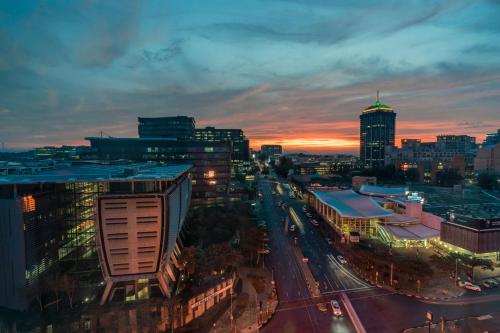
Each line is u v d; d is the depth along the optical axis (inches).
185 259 3622.0
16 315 2837.1
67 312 2898.6
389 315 2925.7
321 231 5816.9
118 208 2901.1
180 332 2751.0
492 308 3014.3
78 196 3481.8
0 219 2866.6
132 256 2984.7
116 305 3004.4
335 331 2704.2
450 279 3614.7
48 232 3218.5
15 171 3941.9
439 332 2637.8
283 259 4392.2
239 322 2874.0
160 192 3230.8
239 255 3688.5
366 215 5032.0
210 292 3154.5
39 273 3056.1
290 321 2869.1
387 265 3799.2
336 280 3698.3
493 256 3961.6
